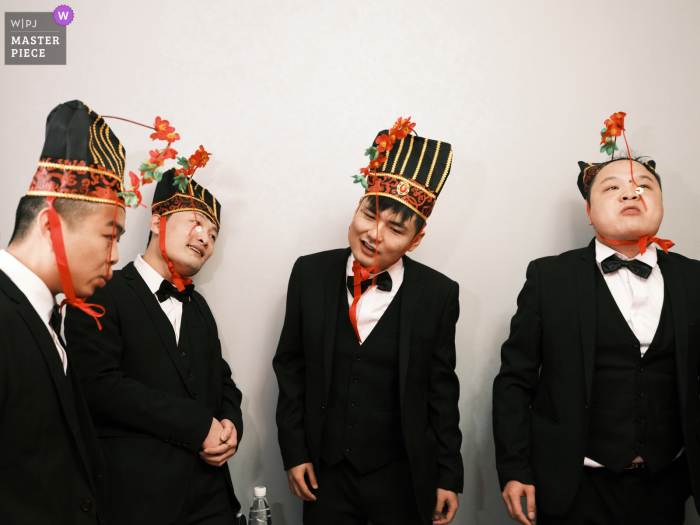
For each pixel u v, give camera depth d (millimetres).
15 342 1028
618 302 1643
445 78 2098
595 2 2164
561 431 1604
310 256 1801
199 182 1999
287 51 2047
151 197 1979
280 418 1718
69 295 1125
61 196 1094
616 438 1549
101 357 1459
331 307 1680
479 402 2076
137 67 2010
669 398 1578
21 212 1115
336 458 1631
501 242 2100
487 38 2119
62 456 1088
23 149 2002
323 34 2059
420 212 1591
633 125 2156
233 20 2033
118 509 1415
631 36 2170
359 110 2066
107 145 1225
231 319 2016
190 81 2018
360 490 1637
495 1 2125
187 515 1529
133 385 1470
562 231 2119
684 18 2180
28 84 2000
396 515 1651
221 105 2023
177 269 1706
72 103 1192
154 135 1366
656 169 2156
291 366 1769
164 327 1586
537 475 1627
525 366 1718
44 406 1059
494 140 2105
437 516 1684
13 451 1017
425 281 1727
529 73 2131
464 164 2092
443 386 1732
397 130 1607
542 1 2143
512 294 2098
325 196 2049
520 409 1703
